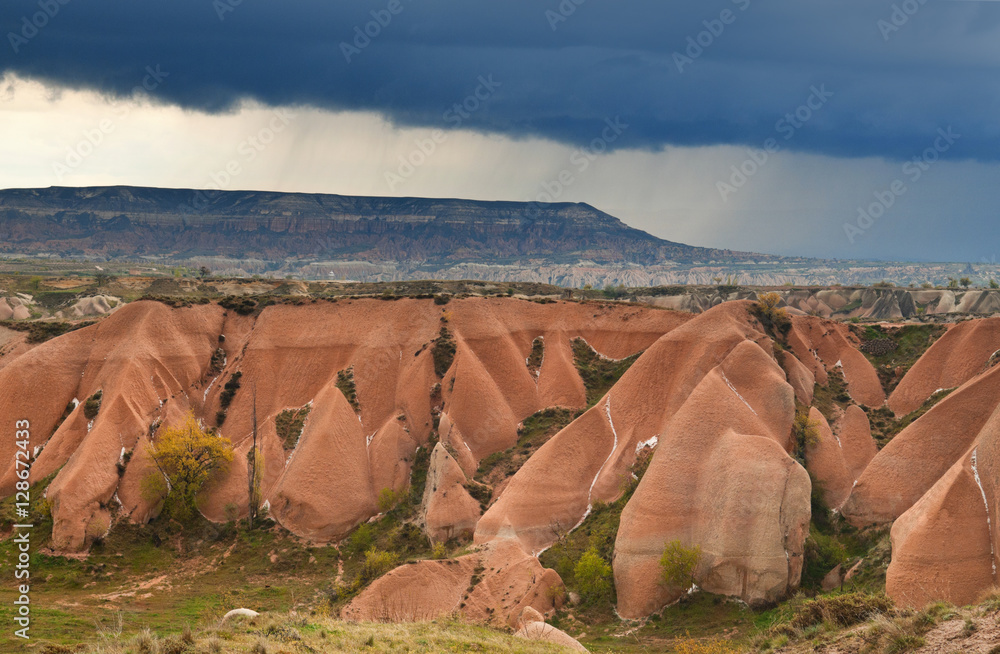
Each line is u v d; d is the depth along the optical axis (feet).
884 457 185.37
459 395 242.17
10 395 236.02
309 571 199.31
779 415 199.11
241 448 235.40
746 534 166.20
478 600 165.89
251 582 193.88
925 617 78.79
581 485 205.77
